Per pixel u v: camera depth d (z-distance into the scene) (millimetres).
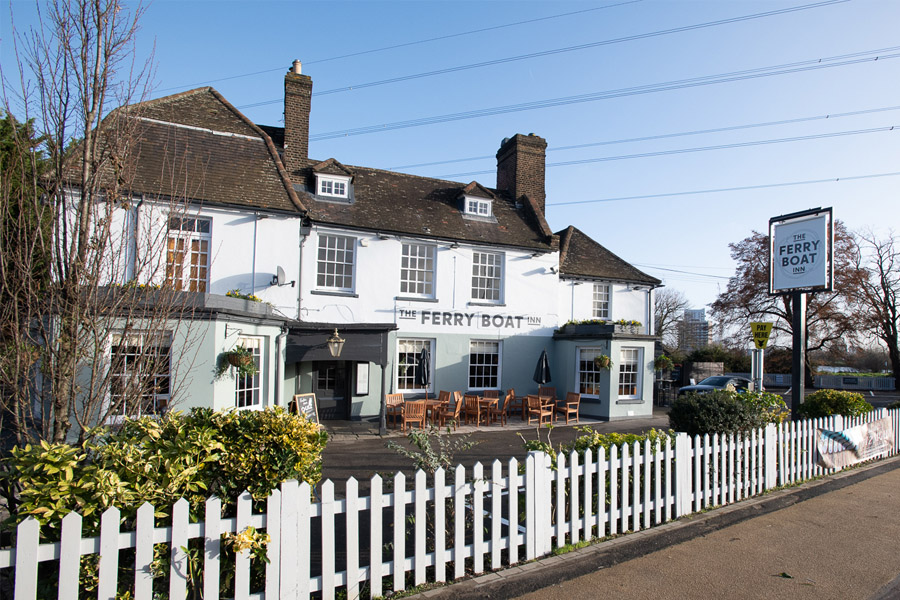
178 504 3436
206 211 13203
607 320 19594
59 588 3100
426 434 5566
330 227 15242
